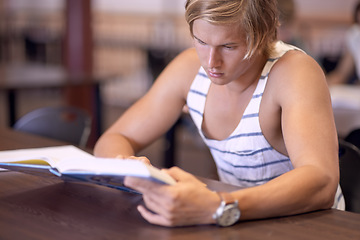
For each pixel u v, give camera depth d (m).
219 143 1.51
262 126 1.40
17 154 1.58
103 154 1.51
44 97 7.95
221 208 1.06
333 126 1.25
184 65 1.59
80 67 4.83
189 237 1.02
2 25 9.50
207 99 1.51
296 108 1.26
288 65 1.33
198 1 1.15
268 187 1.13
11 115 3.90
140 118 1.64
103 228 1.06
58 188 1.31
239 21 1.14
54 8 8.99
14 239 0.99
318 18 6.84
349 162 1.58
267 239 1.02
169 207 1.04
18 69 4.44
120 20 8.37
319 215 1.16
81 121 2.33
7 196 1.25
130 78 8.10
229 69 1.21
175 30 7.92
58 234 1.02
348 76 3.99
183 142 5.26
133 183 1.06
